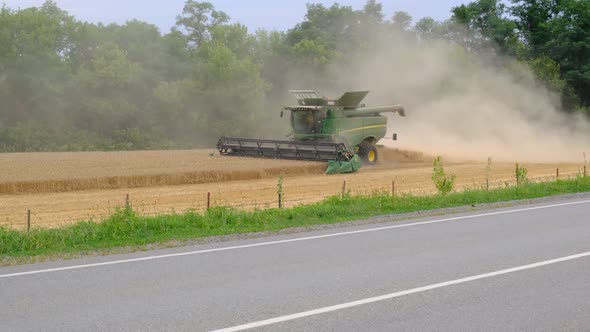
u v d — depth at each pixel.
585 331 6.72
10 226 14.77
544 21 63.12
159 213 16.83
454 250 11.18
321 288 8.49
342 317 7.16
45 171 24.36
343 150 28.61
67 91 63.81
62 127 63.12
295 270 9.59
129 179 23.19
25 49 62.34
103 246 11.52
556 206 17.53
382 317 7.16
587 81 57.59
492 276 9.18
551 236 12.58
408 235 12.81
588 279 9.00
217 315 7.23
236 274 9.32
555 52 59.47
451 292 8.27
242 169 26.02
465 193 19.89
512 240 12.16
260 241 12.13
